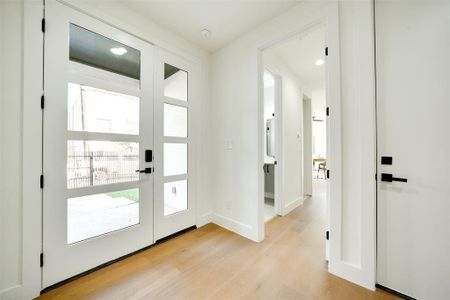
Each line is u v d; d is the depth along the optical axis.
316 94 5.14
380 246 1.46
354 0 1.53
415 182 1.32
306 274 1.65
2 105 1.29
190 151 2.54
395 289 1.40
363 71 1.48
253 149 2.28
